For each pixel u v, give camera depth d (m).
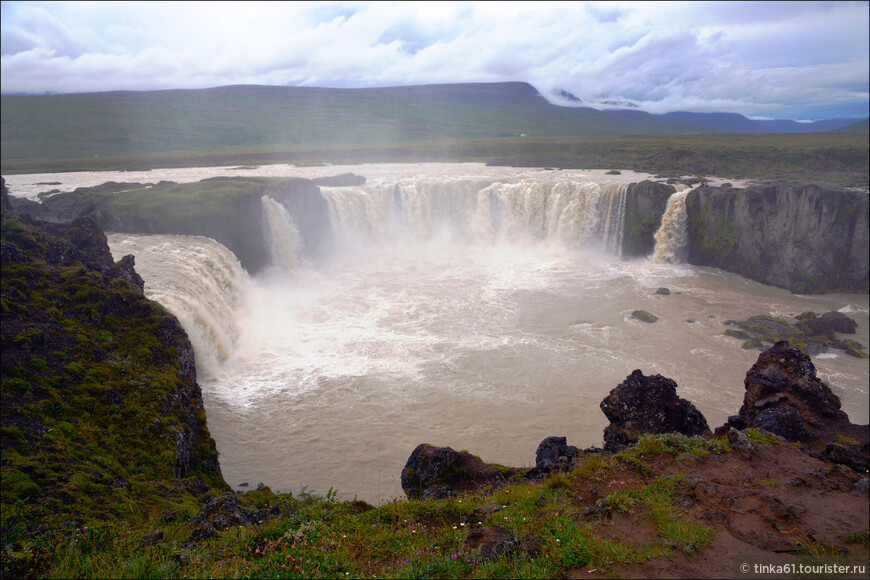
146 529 12.23
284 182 59.19
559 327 39.62
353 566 8.35
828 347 36.62
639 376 19.77
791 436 16.27
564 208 61.75
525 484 12.76
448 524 10.15
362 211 63.66
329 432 26.53
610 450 15.76
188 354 27.34
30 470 16.08
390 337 38.00
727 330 38.62
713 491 11.07
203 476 21.70
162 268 37.91
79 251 31.88
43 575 8.21
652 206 57.69
